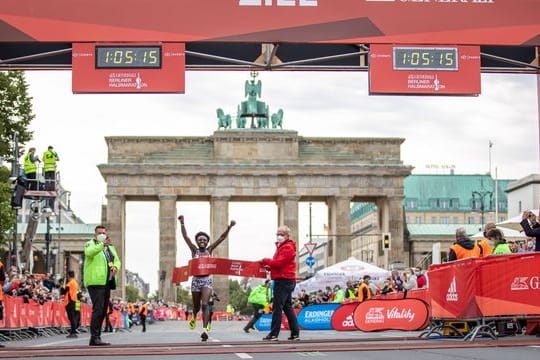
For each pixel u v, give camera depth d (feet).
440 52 121.60
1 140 268.00
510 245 139.95
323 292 220.84
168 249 512.22
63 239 554.87
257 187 519.19
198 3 119.44
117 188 513.04
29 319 146.72
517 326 96.07
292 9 120.06
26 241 191.72
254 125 538.06
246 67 126.31
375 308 129.70
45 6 118.83
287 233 97.55
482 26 122.21
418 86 121.19
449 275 95.25
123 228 520.83
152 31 119.14
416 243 578.66
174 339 131.34
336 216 519.19
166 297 510.58
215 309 519.19
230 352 76.48
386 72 120.78
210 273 98.94
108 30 119.03
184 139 519.60
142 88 119.03
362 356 69.92
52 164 185.88
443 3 122.01
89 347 92.79
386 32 120.88
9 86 277.03
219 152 519.60
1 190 253.44
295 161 520.42
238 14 119.55
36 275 202.59
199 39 119.14
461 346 78.89
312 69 127.54
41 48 127.65
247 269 98.58
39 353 80.07
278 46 127.65
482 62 132.77
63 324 181.57
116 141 517.14
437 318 99.40
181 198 537.24
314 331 162.30
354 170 517.55
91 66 119.03
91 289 96.68
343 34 120.57
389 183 520.42
